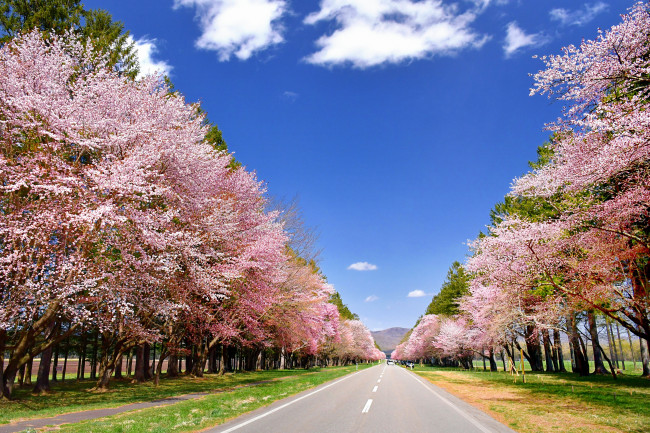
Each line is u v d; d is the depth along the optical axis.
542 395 15.73
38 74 13.63
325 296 37.06
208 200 18.02
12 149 13.38
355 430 7.82
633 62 10.62
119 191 12.70
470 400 14.12
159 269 14.34
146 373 26.11
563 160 13.64
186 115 18.89
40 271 12.61
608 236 13.34
